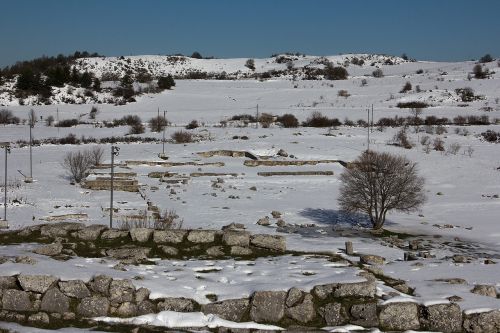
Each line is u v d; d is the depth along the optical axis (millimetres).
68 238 14516
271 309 9953
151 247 13852
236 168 39312
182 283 10867
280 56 138500
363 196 24422
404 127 54062
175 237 14273
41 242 14453
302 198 30750
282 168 39500
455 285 11289
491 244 21750
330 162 41094
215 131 53156
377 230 23797
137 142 48062
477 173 38469
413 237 22938
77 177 33406
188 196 30234
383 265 14250
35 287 10023
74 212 24781
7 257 11594
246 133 51906
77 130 55875
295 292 10078
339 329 9602
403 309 9820
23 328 9281
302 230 23047
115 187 31641
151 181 34438
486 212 28297
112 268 11516
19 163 38562
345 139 48531
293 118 58188
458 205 29922
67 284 10086
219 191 32062
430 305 9820
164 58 131875
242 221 24094
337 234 22500
